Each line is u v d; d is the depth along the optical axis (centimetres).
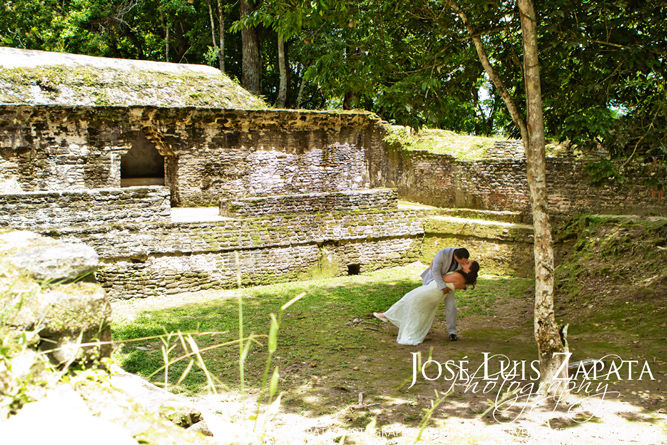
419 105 838
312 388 654
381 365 754
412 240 1711
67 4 2870
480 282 1401
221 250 1383
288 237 1485
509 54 845
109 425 193
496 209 1705
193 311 1141
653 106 776
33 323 231
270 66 3350
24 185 1566
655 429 506
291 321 1039
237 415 539
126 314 1123
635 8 713
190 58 3216
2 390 194
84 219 1230
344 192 1616
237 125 1866
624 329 875
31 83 1600
